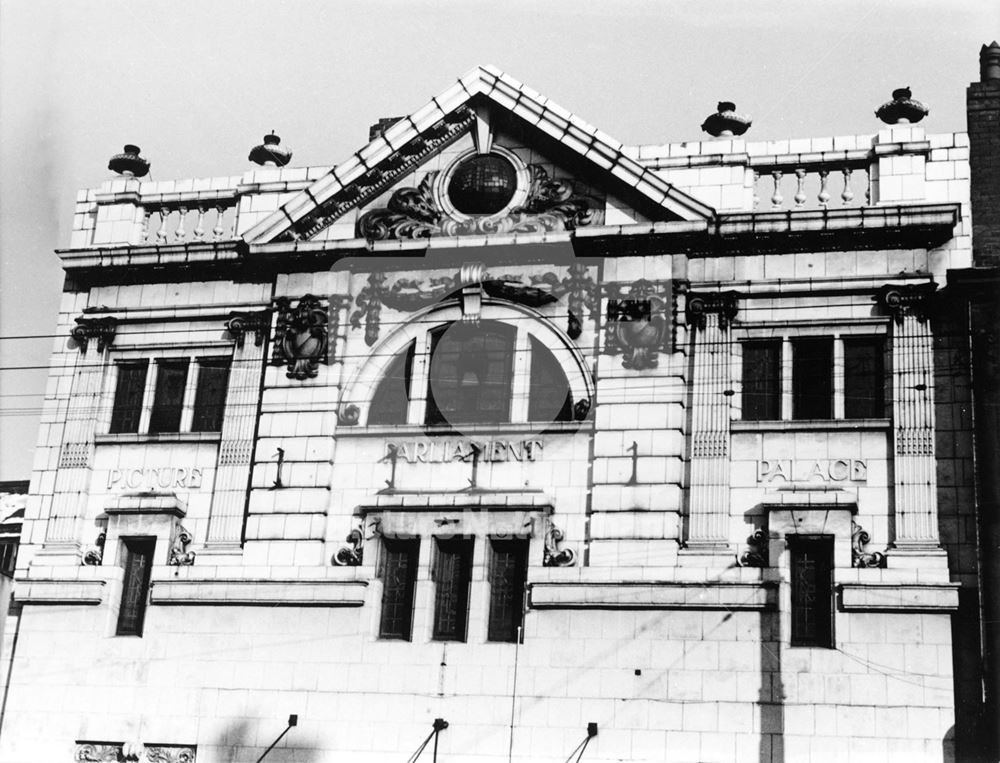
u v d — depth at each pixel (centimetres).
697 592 2727
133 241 3331
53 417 3209
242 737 2848
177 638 2948
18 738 2950
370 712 2809
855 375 2866
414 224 3123
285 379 3092
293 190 3297
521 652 2775
